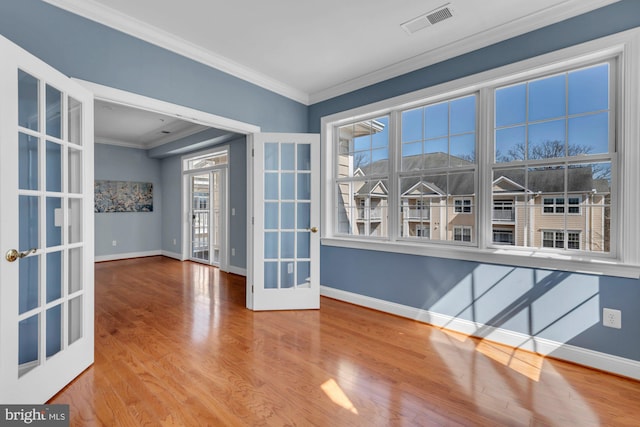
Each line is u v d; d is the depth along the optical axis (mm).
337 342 2564
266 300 3338
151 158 6918
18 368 1588
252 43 2744
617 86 2135
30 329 1731
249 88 3309
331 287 3781
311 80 3520
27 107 1717
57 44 2049
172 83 2668
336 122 3762
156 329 2812
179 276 4969
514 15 2336
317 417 1654
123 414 1658
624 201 2051
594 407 1745
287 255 3582
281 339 2613
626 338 2051
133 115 4691
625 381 2006
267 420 1629
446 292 2855
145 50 2498
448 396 1841
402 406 1747
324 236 3824
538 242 2465
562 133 2361
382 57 2988
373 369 2143
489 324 2609
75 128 2053
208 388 1904
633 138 2014
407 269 3117
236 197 5125
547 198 2426
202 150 5922
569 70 2322
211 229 5965
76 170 2057
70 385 1912
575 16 2201
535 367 2178
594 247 2238
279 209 3389
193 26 2486
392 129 3291
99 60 2244
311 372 2098
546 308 2342
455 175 2900
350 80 3502
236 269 5109
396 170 3266
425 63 2955
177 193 6586
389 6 2232
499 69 2523
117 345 2477
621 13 2043
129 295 3904
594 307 2156
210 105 2955
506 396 1845
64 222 1907
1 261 1465
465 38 2643
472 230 2789
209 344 2510
